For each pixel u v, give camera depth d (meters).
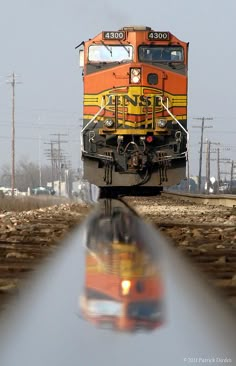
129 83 84.81
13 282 23.08
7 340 14.01
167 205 100.56
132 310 17.39
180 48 86.31
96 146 84.75
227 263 28.48
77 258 29.97
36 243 38.25
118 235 42.81
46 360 12.33
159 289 20.98
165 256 30.66
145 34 85.94
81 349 13.13
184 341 13.87
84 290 20.80
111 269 26.06
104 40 85.88
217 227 52.41
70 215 77.31
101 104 85.12
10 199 141.00
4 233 45.44
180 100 85.75
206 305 18.27
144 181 84.44
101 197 96.25
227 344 13.66
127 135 84.50
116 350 13.09
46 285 22.16
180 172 84.75
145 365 12.03
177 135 84.81
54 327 15.36
